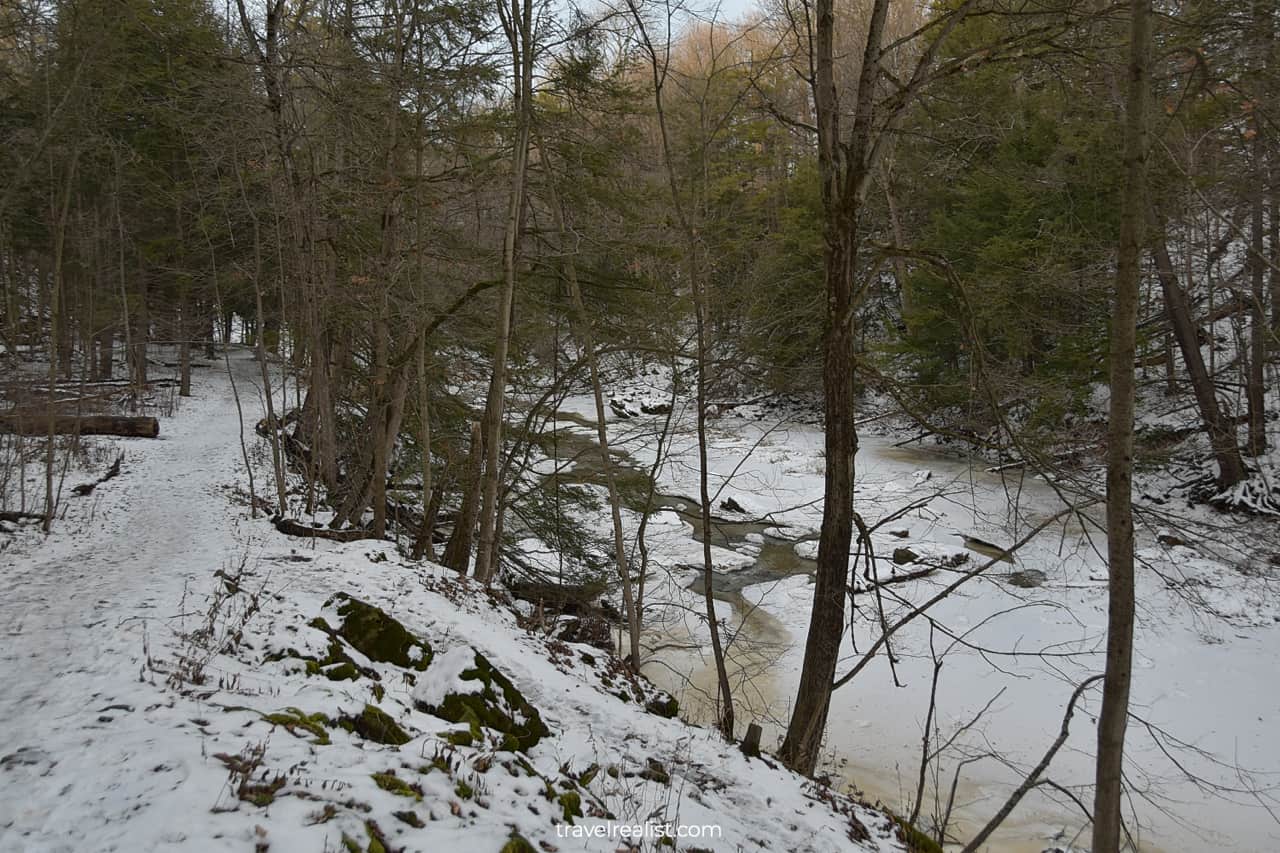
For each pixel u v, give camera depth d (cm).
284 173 1366
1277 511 1588
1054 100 1120
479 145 1291
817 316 950
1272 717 1070
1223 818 913
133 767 372
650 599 1594
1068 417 1115
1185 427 1909
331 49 1320
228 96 1256
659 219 1277
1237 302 1482
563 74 1240
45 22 1221
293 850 315
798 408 1443
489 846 356
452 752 464
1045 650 1282
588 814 474
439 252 1349
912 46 1570
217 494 1595
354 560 1062
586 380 1480
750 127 1168
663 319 1267
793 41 973
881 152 794
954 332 1838
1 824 321
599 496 1648
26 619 696
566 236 1280
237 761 384
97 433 2225
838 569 775
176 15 1371
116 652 579
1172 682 1183
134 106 1450
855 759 1057
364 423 1591
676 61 1435
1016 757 1046
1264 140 988
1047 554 1617
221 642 638
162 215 2542
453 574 1123
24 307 2789
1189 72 727
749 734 725
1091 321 1541
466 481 1416
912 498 1936
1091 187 1278
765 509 2047
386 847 339
